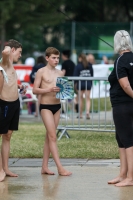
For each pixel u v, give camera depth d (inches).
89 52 2415.1
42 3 2669.8
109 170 647.8
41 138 874.1
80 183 582.9
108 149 759.1
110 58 2358.5
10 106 599.5
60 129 871.1
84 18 3462.1
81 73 1243.2
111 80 567.2
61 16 2726.4
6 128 604.7
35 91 627.8
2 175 598.9
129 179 568.4
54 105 629.6
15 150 759.1
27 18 2714.1
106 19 3543.3
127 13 3558.1
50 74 633.0
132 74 559.5
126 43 561.6
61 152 740.0
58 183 583.2
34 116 1343.5
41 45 2901.1
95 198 522.0
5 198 522.9
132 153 564.4
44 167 632.4
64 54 1291.8
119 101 562.3
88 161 699.4
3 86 595.8
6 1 2610.7
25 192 545.3
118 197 525.0
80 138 867.4
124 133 563.5
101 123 895.7
